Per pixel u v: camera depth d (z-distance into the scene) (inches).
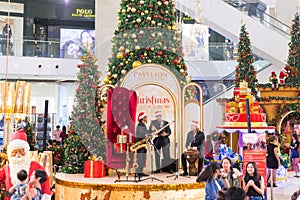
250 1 654.5
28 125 258.1
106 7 302.5
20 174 147.3
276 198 272.1
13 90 236.7
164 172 220.4
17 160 165.6
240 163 249.1
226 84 468.1
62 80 537.3
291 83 436.1
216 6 441.1
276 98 426.9
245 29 430.3
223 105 364.2
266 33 445.1
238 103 304.0
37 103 556.1
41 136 487.2
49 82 544.4
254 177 185.2
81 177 207.8
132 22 228.2
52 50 513.0
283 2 522.3
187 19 519.5
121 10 235.5
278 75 492.4
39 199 145.9
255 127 288.8
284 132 434.9
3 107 233.1
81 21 744.3
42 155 216.8
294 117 434.0
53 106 561.3
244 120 292.0
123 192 182.5
